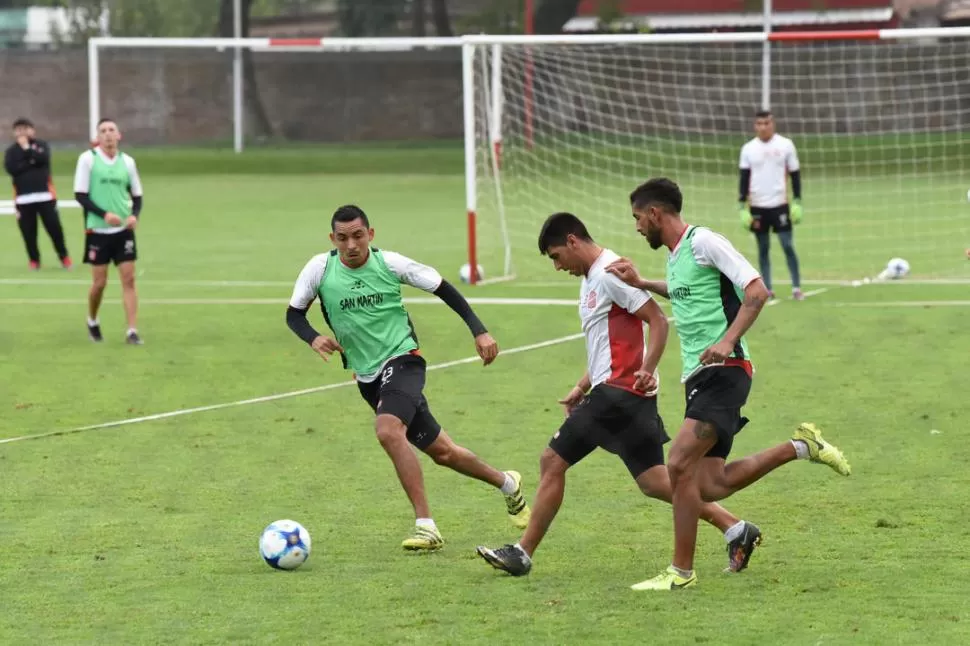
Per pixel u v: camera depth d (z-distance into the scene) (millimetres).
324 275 27672
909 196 106500
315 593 23859
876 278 67688
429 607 22984
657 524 28484
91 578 24875
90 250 51938
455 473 33438
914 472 32312
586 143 140750
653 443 25156
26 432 38094
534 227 94438
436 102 183250
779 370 45250
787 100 152875
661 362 47281
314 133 185375
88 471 33562
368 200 118062
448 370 46594
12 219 104812
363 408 41000
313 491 31562
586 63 118438
